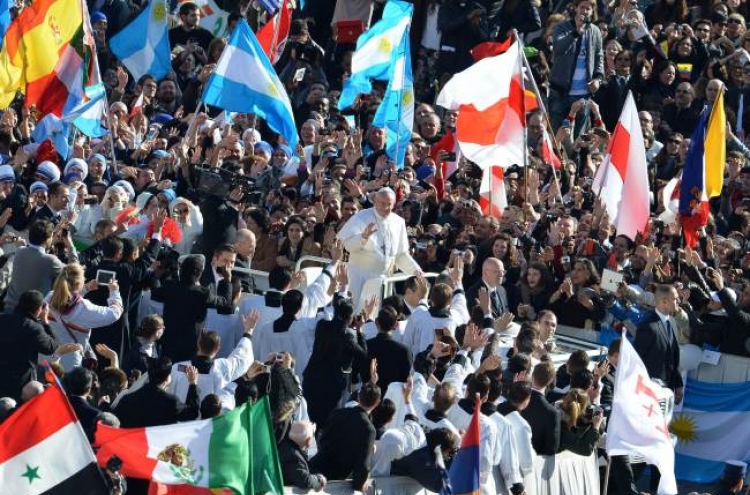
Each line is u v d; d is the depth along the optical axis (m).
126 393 41.56
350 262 56.28
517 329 57.84
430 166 73.75
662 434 49.12
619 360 48.69
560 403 50.19
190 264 48.75
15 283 49.12
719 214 75.31
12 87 64.94
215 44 81.38
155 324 46.03
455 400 45.50
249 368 43.31
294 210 62.75
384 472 43.69
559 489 49.62
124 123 70.00
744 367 61.91
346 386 47.75
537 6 91.38
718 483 55.69
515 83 66.69
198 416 42.12
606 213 66.00
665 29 91.50
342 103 74.50
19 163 62.75
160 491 37.00
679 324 61.84
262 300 50.88
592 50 87.44
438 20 89.50
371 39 73.00
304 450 41.00
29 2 76.25
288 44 84.75
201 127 68.62
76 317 47.09
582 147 78.94
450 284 54.38
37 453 34.12
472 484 42.03
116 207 58.56
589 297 61.62
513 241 63.12
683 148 79.06
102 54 83.19
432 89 89.44
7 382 43.31
